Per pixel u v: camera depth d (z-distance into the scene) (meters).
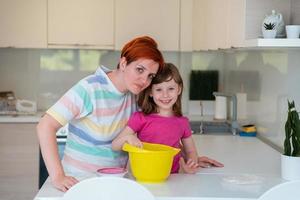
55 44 4.42
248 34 2.15
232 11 2.49
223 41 2.78
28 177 4.29
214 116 4.45
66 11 4.40
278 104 2.86
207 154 2.73
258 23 2.16
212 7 3.22
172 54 4.80
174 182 2.00
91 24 4.42
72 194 1.66
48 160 1.96
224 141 3.25
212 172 2.23
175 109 2.33
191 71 4.75
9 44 4.39
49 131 1.99
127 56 2.03
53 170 1.95
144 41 2.05
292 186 1.67
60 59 4.81
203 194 1.82
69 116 2.04
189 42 4.48
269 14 2.18
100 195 1.67
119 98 2.15
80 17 4.41
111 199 1.67
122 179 1.66
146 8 4.43
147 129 2.27
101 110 2.10
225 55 4.62
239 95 3.98
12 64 4.79
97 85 2.09
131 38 4.44
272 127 3.01
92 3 4.40
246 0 2.15
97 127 2.12
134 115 2.26
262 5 2.16
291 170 2.04
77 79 4.83
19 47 4.40
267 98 3.12
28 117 4.28
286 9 2.22
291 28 1.97
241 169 2.31
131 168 2.05
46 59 4.80
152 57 2.00
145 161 1.96
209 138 3.39
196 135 3.55
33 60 4.80
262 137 3.29
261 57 3.26
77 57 4.81
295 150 2.05
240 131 3.57
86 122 2.12
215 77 4.73
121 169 2.07
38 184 4.29
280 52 2.80
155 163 1.96
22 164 4.28
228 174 2.19
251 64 3.55
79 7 4.40
